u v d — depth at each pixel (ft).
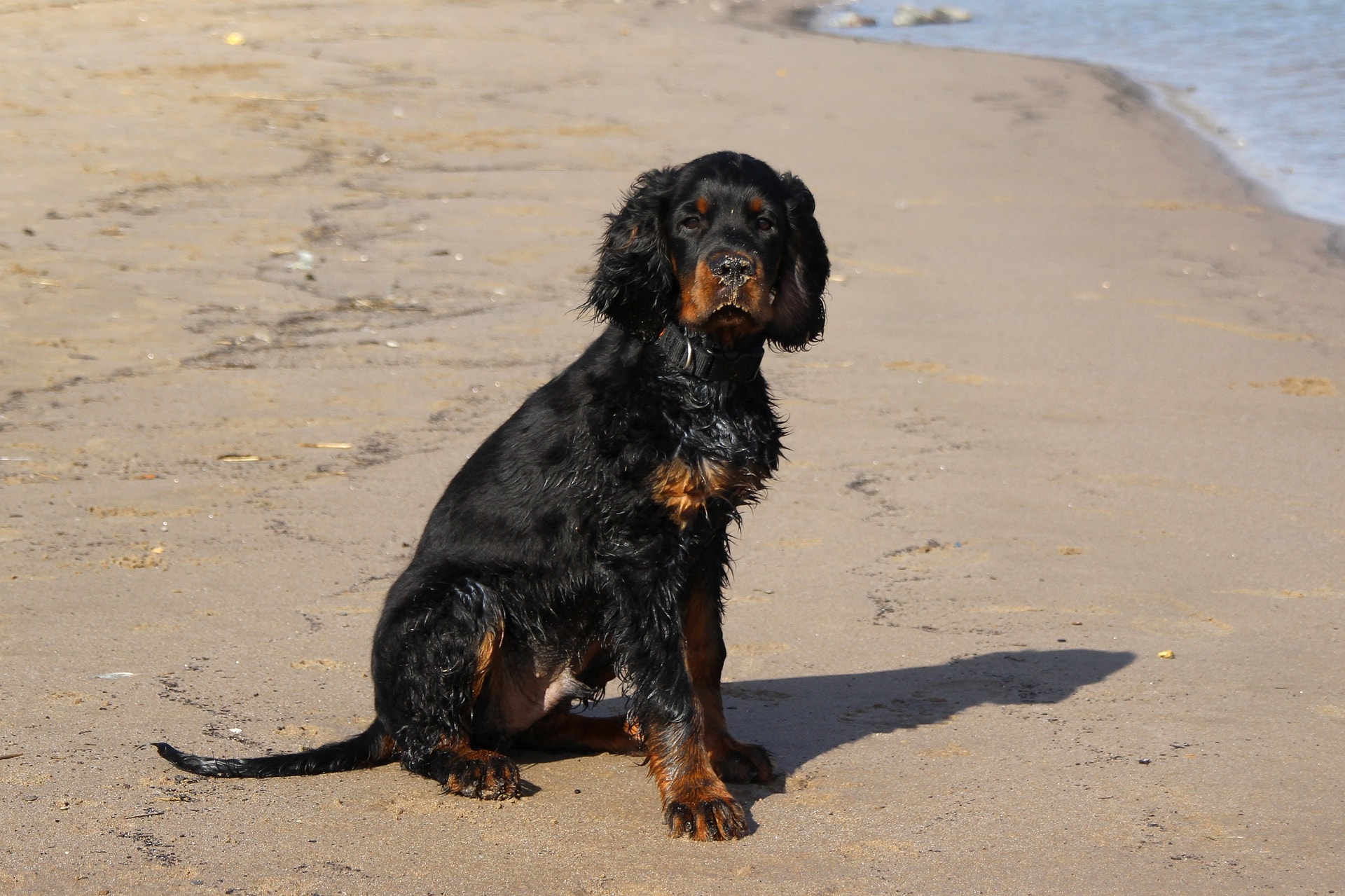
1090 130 54.08
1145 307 33.78
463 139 47.85
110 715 15.53
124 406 26.20
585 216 39.32
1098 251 38.42
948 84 62.18
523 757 15.40
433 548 14.98
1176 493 23.39
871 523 22.11
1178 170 48.47
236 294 32.50
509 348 29.63
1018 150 50.34
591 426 13.92
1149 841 12.78
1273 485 23.70
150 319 30.71
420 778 14.48
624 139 48.80
